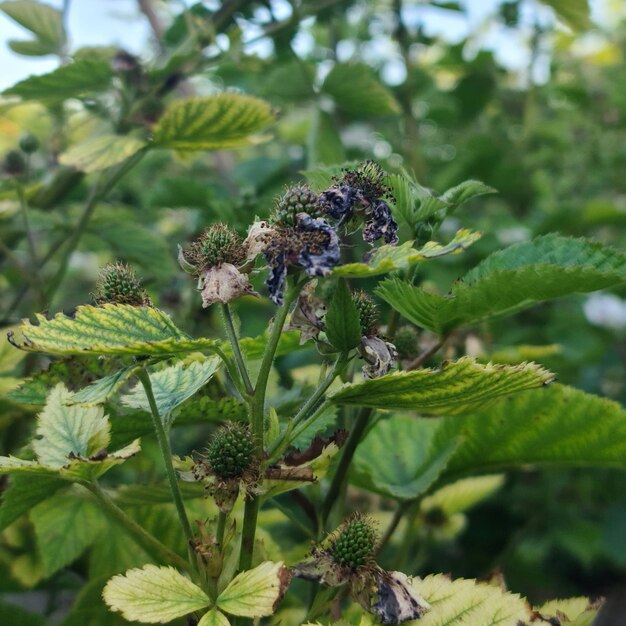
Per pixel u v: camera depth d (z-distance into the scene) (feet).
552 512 1.90
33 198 1.40
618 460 0.93
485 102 2.23
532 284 0.72
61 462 0.68
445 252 0.55
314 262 0.57
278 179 1.85
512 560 1.83
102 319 0.60
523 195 2.16
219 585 0.61
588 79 2.66
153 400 0.63
